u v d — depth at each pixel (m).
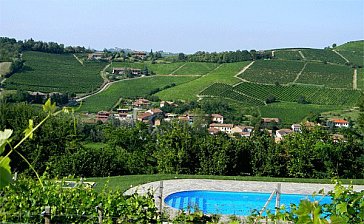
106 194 7.23
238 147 20.27
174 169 20.48
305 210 1.93
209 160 20.19
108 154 20.59
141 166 21.81
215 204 16.48
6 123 19.34
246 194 16.64
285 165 20.23
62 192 6.97
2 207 5.55
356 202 3.16
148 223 7.09
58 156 19.27
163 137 21.20
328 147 19.53
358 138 21.33
